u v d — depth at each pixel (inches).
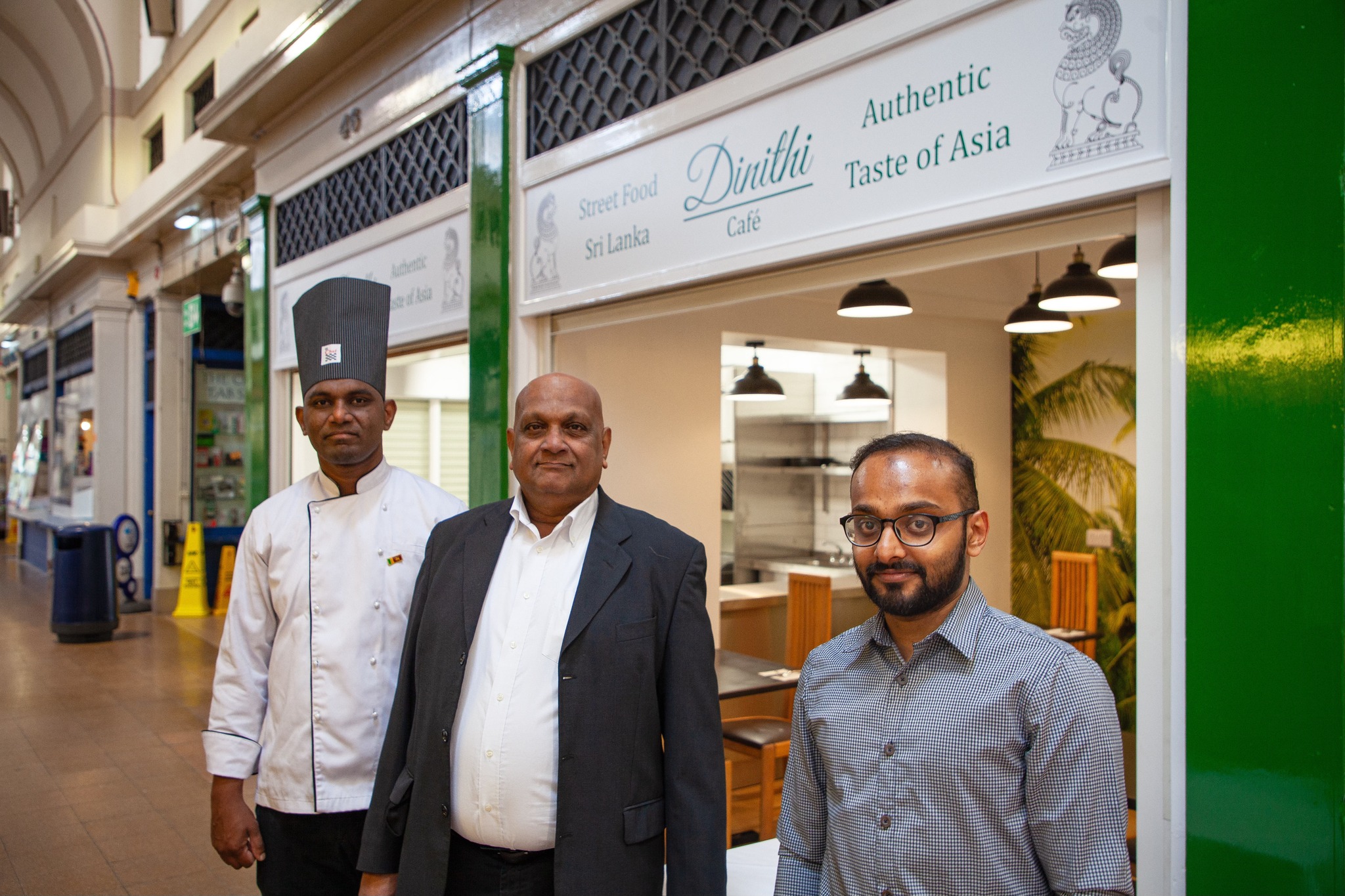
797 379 265.0
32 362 599.8
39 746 206.4
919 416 236.5
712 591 176.4
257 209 233.6
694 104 113.4
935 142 86.4
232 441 389.4
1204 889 66.4
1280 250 63.5
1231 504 65.5
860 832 53.3
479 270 153.4
